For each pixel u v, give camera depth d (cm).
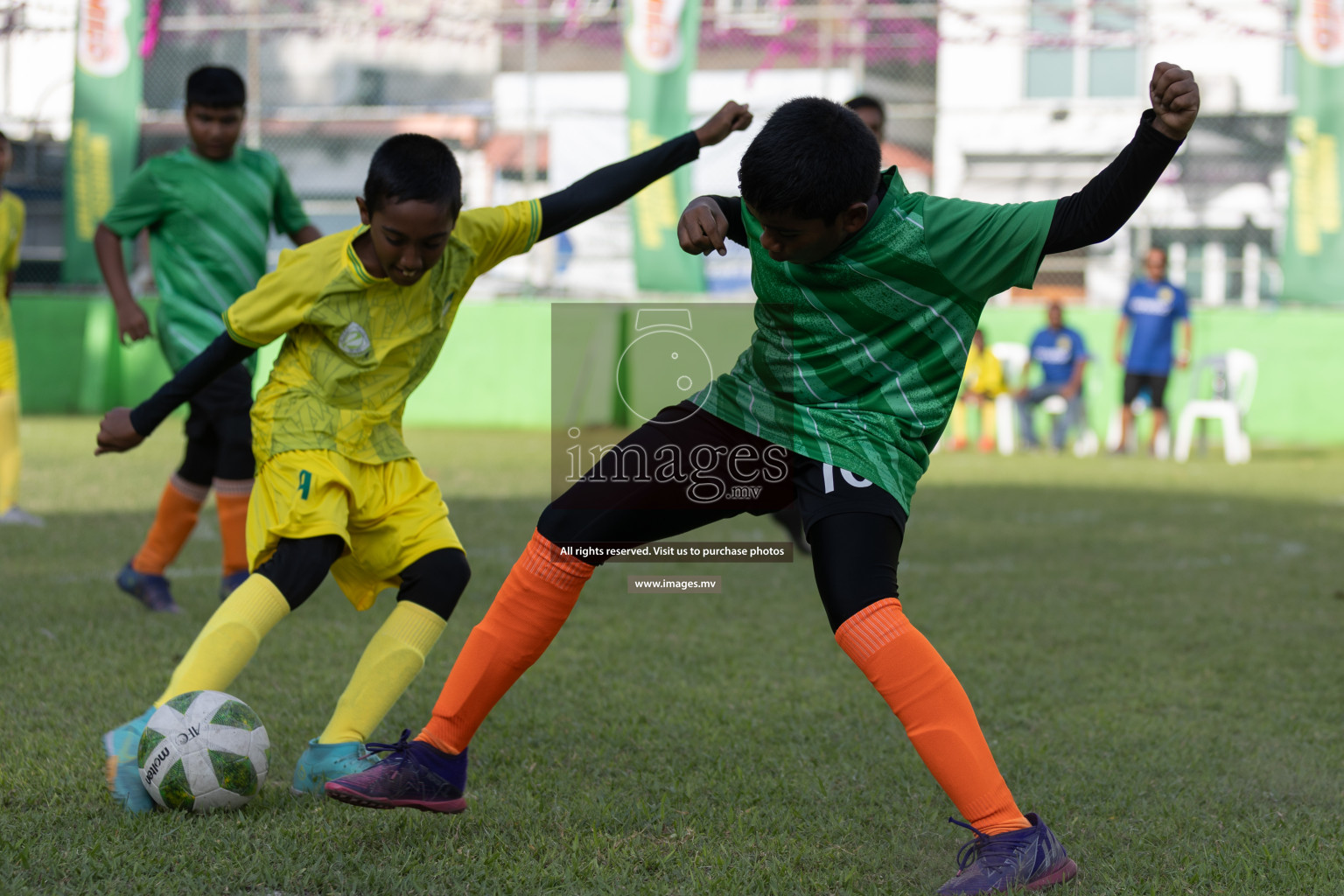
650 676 1455
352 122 6256
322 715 1238
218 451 1728
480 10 6431
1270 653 1638
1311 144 5369
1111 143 6144
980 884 834
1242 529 2853
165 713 955
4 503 2586
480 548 2428
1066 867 863
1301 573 2280
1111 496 3503
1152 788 1089
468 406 5834
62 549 2275
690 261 5516
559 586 933
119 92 5631
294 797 1004
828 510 878
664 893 832
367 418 1038
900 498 887
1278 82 6034
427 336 1059
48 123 5991
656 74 5403
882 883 864
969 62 6300
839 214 826
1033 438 5181
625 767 1117
